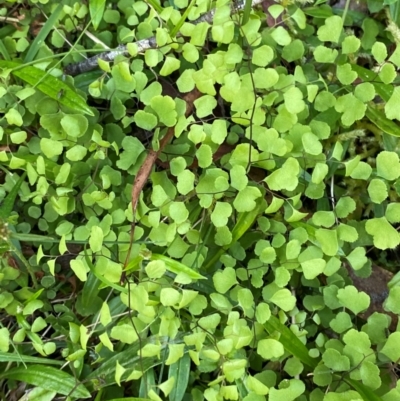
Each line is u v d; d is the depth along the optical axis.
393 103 0.20
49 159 0.23
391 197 0.24
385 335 0.21
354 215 0.24
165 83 0.24
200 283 0.22
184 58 0.23
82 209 0.23
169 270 0.22
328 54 0.21
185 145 0.22
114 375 0.22
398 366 0.21
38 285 0.24
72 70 0.24
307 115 0.22
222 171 0.21
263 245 0.22
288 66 0.25
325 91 0.21
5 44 0.25
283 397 0.20
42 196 0.22
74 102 0.22
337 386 0.21
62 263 0.24
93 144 0.22
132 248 0.22
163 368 0.22
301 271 0.22
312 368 0.22
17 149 0.24
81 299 0.23
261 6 0.24
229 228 0.23
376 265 0.23
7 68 0.23
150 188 0.24
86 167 0.23
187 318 0.22
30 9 0.25
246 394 0.21
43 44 0.24
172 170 0.21
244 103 0.21
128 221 0.23
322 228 0.21
